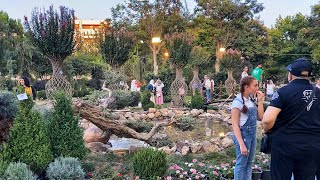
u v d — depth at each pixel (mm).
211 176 4992
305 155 2975
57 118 5223
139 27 36375
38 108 5500
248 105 4047
